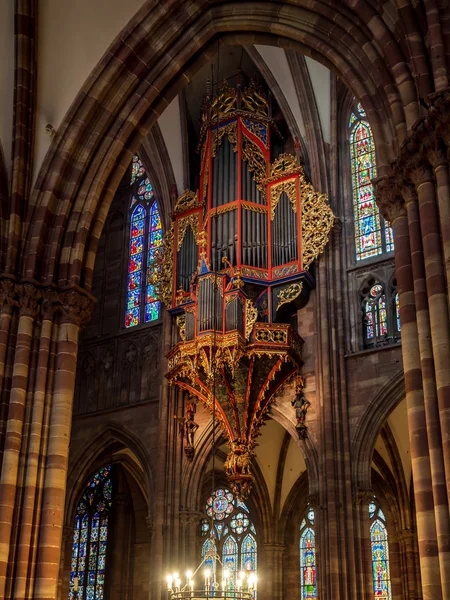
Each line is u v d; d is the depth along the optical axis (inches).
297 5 867.4
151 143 1407.5
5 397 869.2
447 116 650.2
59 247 939.3
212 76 1425.9
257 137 1273.4
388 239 1194.0
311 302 1191.6
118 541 1536.7
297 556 1439.5
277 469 1453.0
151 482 1237.7
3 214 948.6
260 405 1146.7
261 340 1119.6
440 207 653.9
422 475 610.9
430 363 629.9
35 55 987.3
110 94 973.8
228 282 1152.2
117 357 1381.6
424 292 656.4
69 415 883.4
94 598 1512.1
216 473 1534.2
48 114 979.3
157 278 1294.3
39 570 808.9
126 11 965.8
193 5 949.2
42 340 898.7
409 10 710.5
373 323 1154.0
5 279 907.4
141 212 1503.4
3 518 812.0
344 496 1060.5
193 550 1179.3
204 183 1284.4
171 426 1236.5
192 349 1114.7
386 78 742.5
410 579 1299.2
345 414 1106.1
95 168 968.3
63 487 852.6
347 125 1289.4
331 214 1176.2
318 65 1256.8
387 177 719.7
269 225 1216.8
